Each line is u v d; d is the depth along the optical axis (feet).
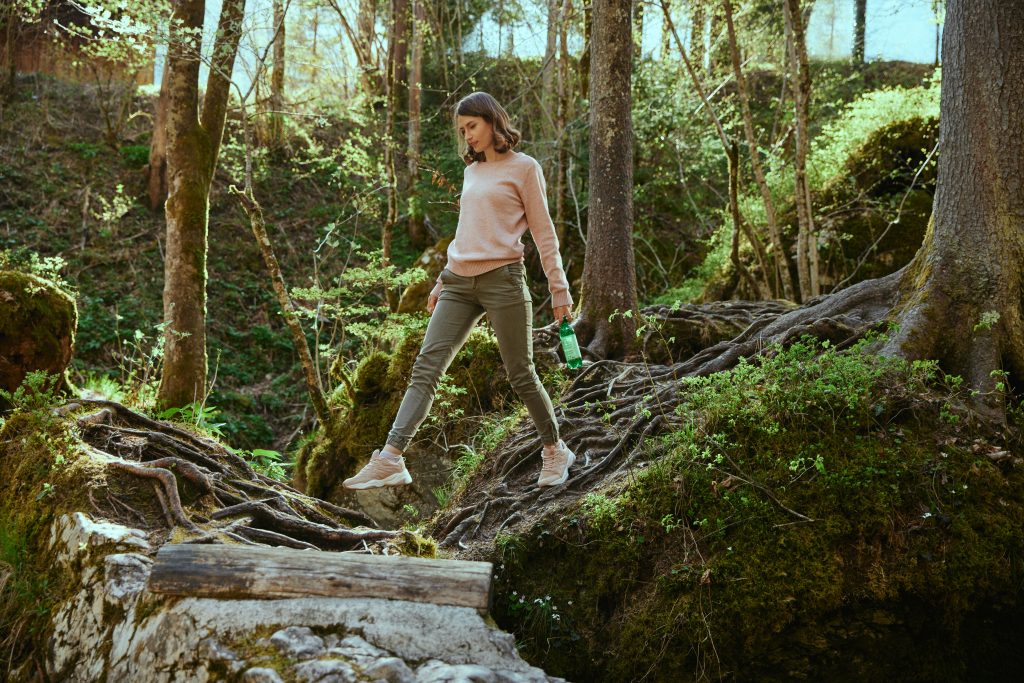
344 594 8.48
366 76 48.80
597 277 20.88
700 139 40.75
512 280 11.38
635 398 16.72
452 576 8.64
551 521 13.14
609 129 20.75
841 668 10.85
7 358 15.87
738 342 18.99
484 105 11.16
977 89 15.49
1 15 33.35
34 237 38.86
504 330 11.57
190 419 23.12
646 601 11.55
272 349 38.04
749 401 13.58
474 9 47.29
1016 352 14.57
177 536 10.15
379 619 8.23
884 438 12.62
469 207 11.52
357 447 20.81
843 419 12.93
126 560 9.37
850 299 17.60
